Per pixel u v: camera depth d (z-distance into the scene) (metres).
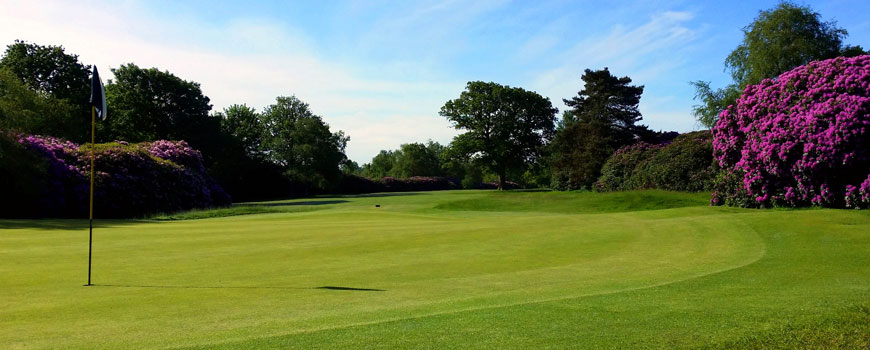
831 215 15.28
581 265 10.40
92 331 5.77
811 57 33.84
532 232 15.72
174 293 7.89
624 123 63.84
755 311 5.87
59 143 34.00
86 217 31.58
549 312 6.01
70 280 8.90
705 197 35.81
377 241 14.10
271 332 5.52
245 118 81.81
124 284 8.59
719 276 8.58
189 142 61.66
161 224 21.44
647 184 47.12
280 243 13.82
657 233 14.93
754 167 20.67
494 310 6.17
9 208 29.39
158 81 59.66
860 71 18.06
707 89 40.25
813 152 17.92
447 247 12.95
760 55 34.97
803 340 4.87
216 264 10.59
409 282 8.77
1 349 5.11
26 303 7.21
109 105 57.53
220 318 6.34
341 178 80.44
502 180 73.06
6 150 28.33
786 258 10.43
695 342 4.78
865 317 5.52
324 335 5.16
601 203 35.81
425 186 95.56
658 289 7.48
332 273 9.60
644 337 4.93
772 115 19.73
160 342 5.23
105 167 33.84
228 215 32.03
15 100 38.75
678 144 45.78
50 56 53.03
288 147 77.12
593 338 4.92
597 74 64.12
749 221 15.34
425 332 5.21
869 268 9.24
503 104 70.38
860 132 16.83
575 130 63.94
